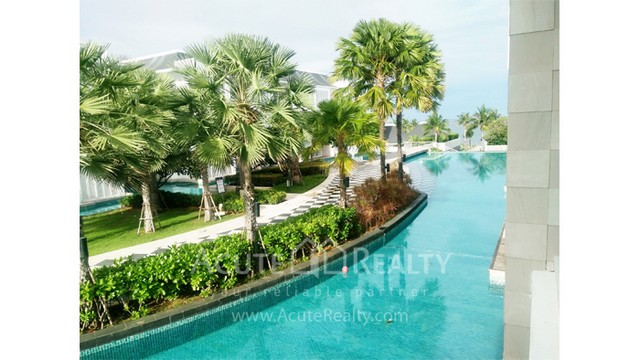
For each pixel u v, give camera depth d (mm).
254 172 22703
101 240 10953
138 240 10797
